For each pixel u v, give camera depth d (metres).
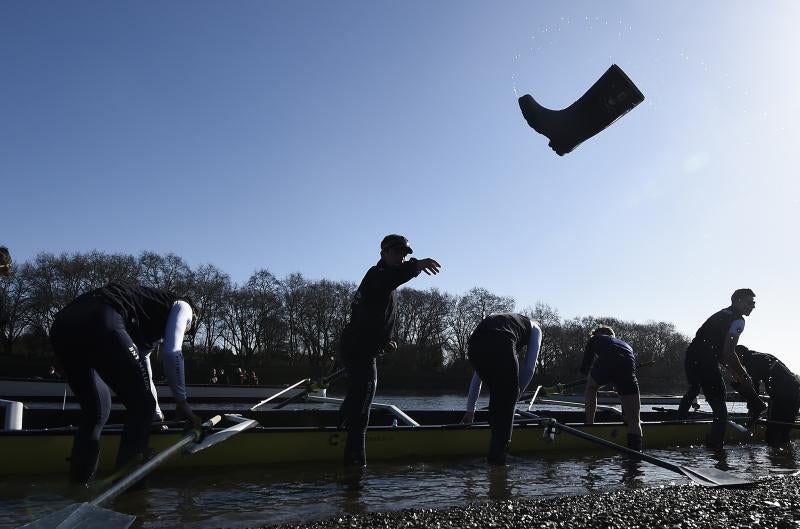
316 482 4.74
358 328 5.05
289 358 74.19
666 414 10.25
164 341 4.21
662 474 5.75
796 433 9.68
